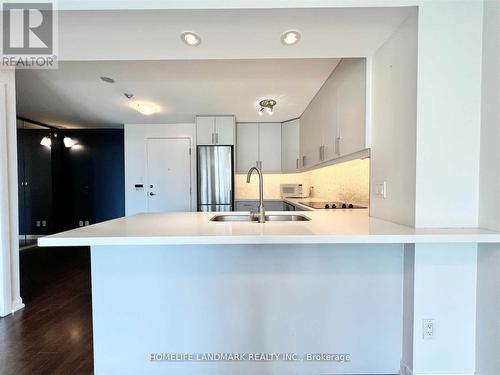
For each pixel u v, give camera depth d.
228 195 4.24
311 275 1.58
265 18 1.37
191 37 1.53
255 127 4.66
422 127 1.37
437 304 1.44
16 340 1.96
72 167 5.44
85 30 1.46
